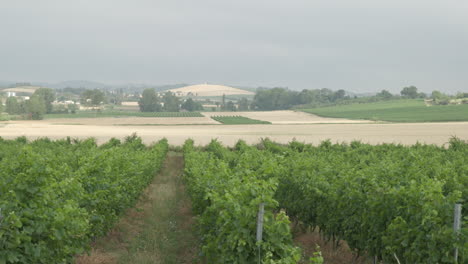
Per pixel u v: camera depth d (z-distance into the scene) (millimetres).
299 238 13750
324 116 143750
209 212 9852
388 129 82125
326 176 13625
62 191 8953
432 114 124375
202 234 11141
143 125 111062
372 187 9555
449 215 7691
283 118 142375
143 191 21094
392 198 8906
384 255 9000
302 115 153500
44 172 7902
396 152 25406
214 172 14711
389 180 11414
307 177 13977
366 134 72375
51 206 8086
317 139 65188
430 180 8031
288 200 14711
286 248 7359
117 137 70250
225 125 107875
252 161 19578
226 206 7953
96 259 10836
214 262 8836
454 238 7234
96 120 134250
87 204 10750
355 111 154750
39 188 7770
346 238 10805
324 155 24484
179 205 19234
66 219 7762
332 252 11867
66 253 8211
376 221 9281
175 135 75125
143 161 21375
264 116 154000
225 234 8203
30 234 7027
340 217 11023
